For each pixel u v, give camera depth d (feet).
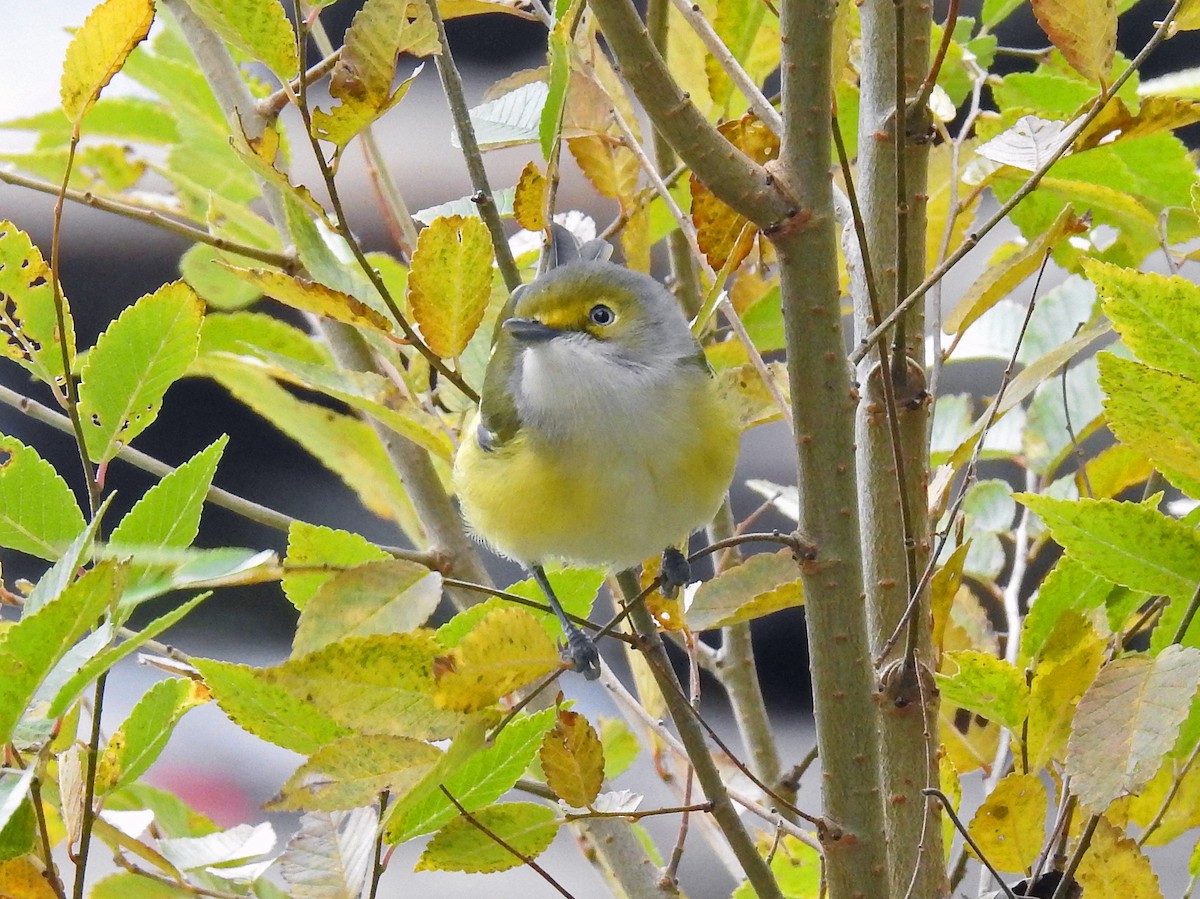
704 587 20.02
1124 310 16.79
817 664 16.37
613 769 26.11
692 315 26.25
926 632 19.66
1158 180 22.84
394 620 16.01
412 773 14.85
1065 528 17.49
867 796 16.39
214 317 25.52
